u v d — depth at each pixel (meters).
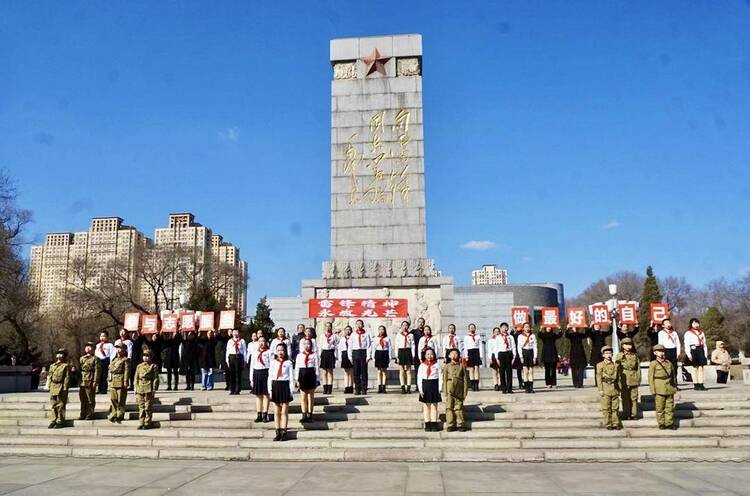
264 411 16.56
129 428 16.62
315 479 11.91
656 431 15.15
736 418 16.06
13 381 27.30
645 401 17.64
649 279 58.91
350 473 12.50
